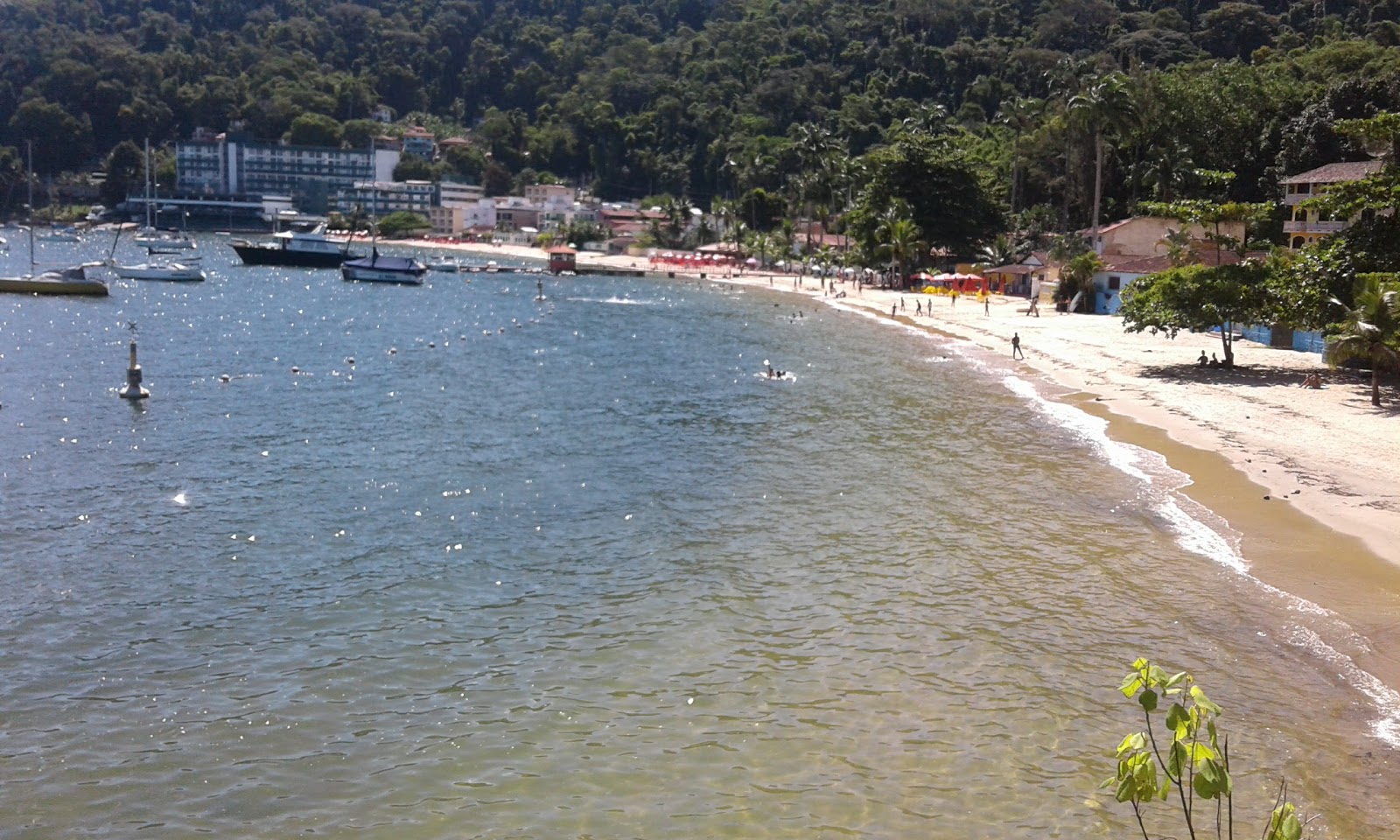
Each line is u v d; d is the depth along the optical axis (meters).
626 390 57.38
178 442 42.28
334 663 22.48
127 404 50.19
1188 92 129.88
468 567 28.42
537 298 121.62
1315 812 16.84
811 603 25.91
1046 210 149.25
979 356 73.06
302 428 45.41
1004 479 37.84
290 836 16.47
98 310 96.50
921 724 19.86
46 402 50.44
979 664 22.44
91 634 23.70
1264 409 50.03
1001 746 19.06
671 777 18.09
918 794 17.53
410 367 64.62
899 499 35.19
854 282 153.12
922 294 127.38
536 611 25.45
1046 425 47.66
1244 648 23.22
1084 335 82.38
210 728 19.72
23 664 22.16
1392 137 58.19
